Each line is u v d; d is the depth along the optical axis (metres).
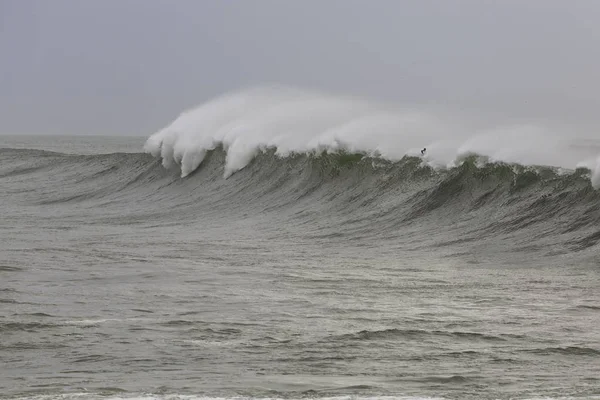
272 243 77.38
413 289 52.25
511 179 79.94
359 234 80.88
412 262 64.12
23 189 151.00
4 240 80.31
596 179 71.19
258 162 118.31
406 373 33.31
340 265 62.88
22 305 46.84
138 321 42.72
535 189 76.69
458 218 80.06
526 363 34.94
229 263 63.91
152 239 81.44
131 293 50.75
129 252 70.50
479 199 81.31
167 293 50.84
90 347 37.50
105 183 144.62
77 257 66.94
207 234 85.88
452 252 68.19
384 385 31.41
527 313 44.81
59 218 108.00
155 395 29.62
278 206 103.62
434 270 60.00
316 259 66.38
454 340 39.00
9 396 29.64
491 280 55.16
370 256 67.94
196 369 33.94
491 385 31.50
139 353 36.53
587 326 41.72
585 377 32.69
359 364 34.78
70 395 29.66
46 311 45.22
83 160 167.12
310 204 100.31
